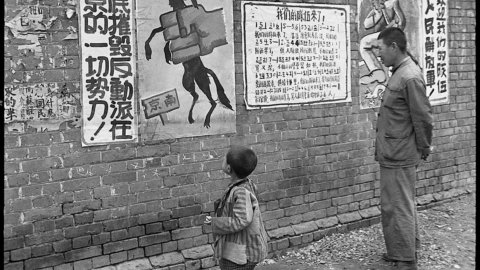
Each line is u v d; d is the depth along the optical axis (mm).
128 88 4266
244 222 3385
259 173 5008
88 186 4168
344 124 5551
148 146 4402
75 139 4086
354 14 5535
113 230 4301
